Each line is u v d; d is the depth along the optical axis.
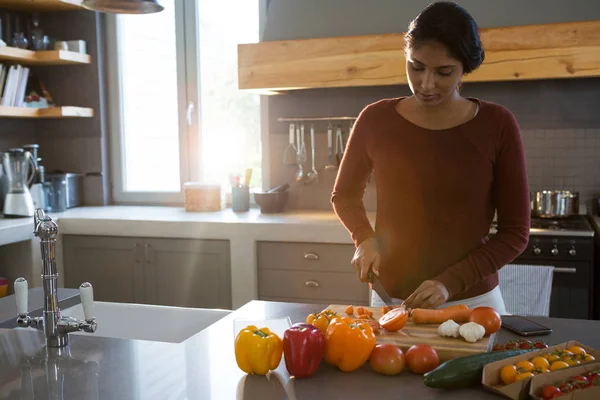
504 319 1.51
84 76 4.12
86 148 4.18
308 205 3.88
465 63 1.53
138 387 1.15
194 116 4.08
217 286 3.43
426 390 1.14
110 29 4.14
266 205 3.65
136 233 3.50
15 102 3.73
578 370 1.11
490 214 1.74
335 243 3.20
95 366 1.25
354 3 3.50
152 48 4.13
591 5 3.16
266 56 3.36
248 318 1.59
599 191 3.48
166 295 3.52
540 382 1.07
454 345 1.26
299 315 1.61
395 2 3.45
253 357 1.18
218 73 4.05
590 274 2.94
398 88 3.67
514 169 1.66
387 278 1.81
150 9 2.42
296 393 1.12
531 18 3.22
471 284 1.62
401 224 1.76
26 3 3.82
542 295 2.83
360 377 1.20
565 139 3.49
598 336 1.41
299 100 3.83
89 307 1.36
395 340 1.29
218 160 4.11
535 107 3.50
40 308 1.71
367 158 1.84
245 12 3.96
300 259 3.27
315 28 3.57
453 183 1.68
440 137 1.68
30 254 3.46
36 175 3.80
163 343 1.40
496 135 1.66
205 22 4.03
